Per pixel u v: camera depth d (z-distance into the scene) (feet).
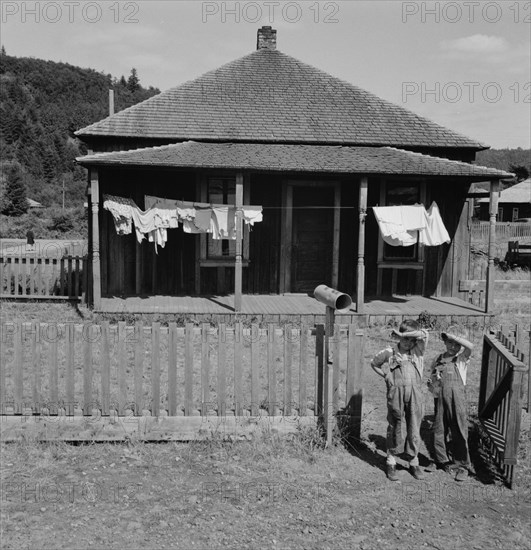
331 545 16.53
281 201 55.47
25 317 46.19
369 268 56.85
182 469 20.61
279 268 55.98
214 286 55.57
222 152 50.16
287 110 59.26
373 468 21.20
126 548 16.15
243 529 17.15
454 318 47.67
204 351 23.15
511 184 283.38
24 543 16.21
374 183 55.98
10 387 28.40
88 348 22.89
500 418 22.22
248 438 22.58
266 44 65.62
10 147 496.64
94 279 45.91
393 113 60.70
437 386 21.08
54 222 214.07
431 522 17.83
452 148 57.52
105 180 53.21
